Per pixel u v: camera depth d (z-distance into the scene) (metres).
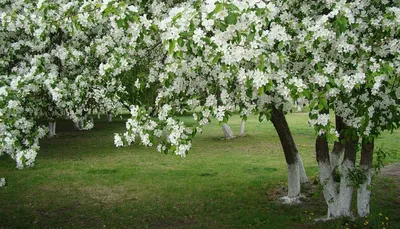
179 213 8.15
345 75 4.02
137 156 15.27
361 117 4.71
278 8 4.50
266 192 9.57
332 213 7.20
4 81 5.17
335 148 8.03
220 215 7.94
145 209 8.45
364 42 4.20
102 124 29.52
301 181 10.02
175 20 3.47
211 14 3.06
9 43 6.08
